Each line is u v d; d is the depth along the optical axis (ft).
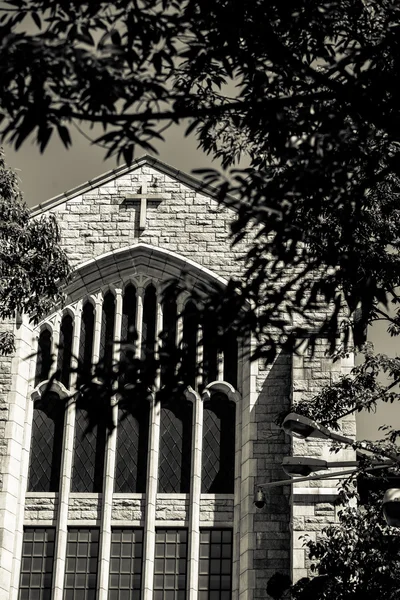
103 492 106.52
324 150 46.29
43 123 42.42
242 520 104.63
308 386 105.60
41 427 109.50
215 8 47.44
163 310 112.78
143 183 118.52
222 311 47.96
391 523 66.39
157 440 108.17
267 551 102.63
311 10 50.11
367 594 76.48
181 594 103.14
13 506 105.29
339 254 49.29
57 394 110.52
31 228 90.63
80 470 108.06
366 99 46.55
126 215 117.08
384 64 52.16
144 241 115.75
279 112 46.98
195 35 47.75
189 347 49.32
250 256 49.08
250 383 109.29
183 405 110.22
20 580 103.60
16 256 89.20
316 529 99.76
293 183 46.42
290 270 107.34
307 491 101.09
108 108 43.83
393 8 52.42
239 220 46.85
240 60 49.19
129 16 46.26
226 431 109.29
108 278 114.62
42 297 91.20
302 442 103.35
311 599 79.15
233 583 102.63
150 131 44.11
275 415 108.06
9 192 89.61
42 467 108.17
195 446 107.76
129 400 49.11
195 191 118.01
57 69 43.01
